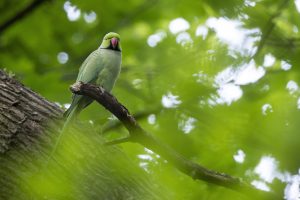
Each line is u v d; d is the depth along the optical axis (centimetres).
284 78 1142
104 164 838
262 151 987
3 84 876
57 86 1412
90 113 1190
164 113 1185
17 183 781
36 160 808
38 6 1609
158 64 1303
